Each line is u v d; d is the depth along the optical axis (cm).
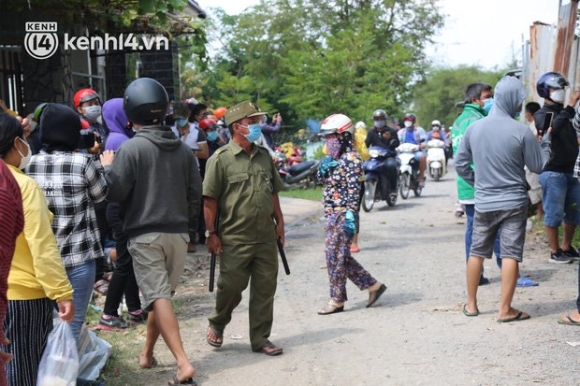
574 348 575
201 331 677
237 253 587
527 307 701
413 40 3828
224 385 536
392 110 2839
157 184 539
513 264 649
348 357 586
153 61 1542
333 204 720
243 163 589
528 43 1466
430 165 2258
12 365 421
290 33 3669
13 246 342
